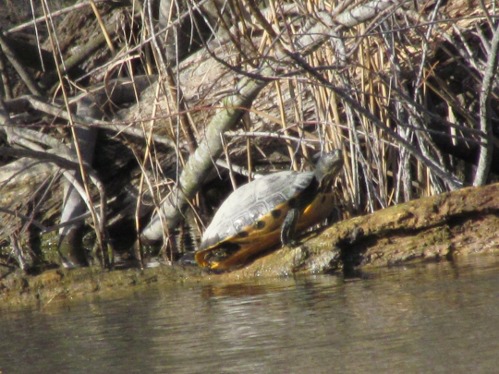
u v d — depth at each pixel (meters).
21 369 6.66
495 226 9.93
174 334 7.30
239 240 10.27
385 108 10.32
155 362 6.41
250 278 10.12
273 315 7.62
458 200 9.91
